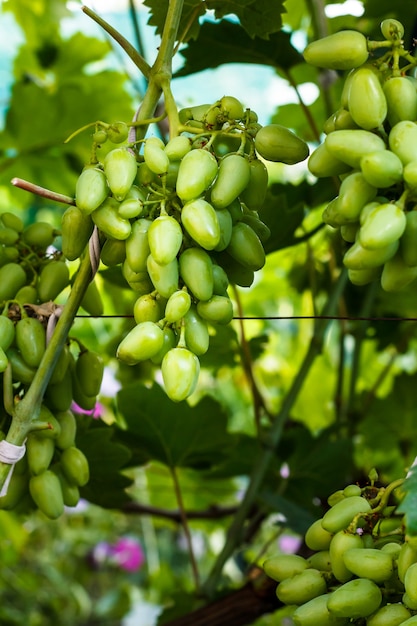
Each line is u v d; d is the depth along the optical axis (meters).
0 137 1.64
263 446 1.20
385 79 0.78
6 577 2.64
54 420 0.87
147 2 1.03
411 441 1.43
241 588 1.06
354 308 1.41
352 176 0.75
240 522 1.18
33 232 0.93
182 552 3.10
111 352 1.42
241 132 0.81
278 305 1.99
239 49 1.18
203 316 0.78
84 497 1.10
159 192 0.79
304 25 1.54
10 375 0.84
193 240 0.79
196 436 1.19
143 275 0.80
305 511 1.16
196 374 0.77
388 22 0.78
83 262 0.83
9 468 0.83
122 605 2.98
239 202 0.81
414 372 1.41
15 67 1.79
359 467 1.44
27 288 0.89
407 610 0.76
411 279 0.77
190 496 1.58
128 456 1.05
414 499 0.74
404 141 0.75
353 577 0.78
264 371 1.75
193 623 1.05
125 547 3.10
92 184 0.78
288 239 1.16
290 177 2.02
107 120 1.66
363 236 0.73
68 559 3.08
